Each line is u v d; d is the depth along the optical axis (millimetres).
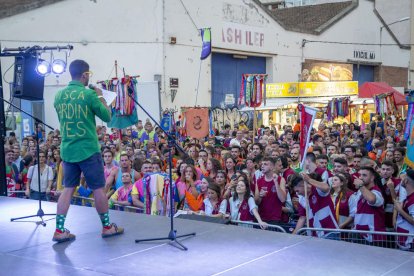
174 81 23688
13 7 21188
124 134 15469
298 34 30734
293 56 30469
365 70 36844
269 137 13812
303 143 7230
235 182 7566
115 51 22875
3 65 20109
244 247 5152
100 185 5488
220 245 5238
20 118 18531
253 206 7285
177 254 4961
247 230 5828
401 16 40938
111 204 8492
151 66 23281
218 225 6070
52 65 8750
